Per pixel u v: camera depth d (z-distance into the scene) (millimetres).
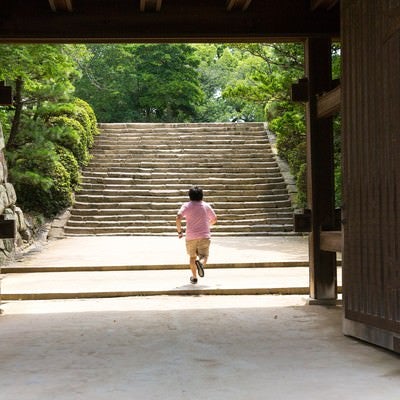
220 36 7910
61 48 15523
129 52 32844
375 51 5527
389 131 5285
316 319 7141
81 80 32219
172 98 32688
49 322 7156
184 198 18484
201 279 10523
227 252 13359
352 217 5992
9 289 9680
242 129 23172
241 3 7773
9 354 5465
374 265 5574
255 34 7945
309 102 8141
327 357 5215
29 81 15609
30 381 4547
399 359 5125
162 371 4789
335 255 8242
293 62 14742
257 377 4570
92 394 4176
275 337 6117
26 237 15008
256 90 14695
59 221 17000
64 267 11758
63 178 17625
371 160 5609
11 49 13602
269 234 16625
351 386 4289
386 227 5348
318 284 8250
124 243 15094
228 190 19109
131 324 6953
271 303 8484
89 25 7781
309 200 8297
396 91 5164
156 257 12734
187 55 33375
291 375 4617
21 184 17172
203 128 23094
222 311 7812
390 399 3979
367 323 5734
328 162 8164
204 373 4711
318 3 7758
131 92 33625
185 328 6660
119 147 21453
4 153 16094
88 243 15242
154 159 20734
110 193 18750
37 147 16516
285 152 20688
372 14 5582
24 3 7727
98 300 9047
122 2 7836
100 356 5352
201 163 20500
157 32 7852
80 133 19734
